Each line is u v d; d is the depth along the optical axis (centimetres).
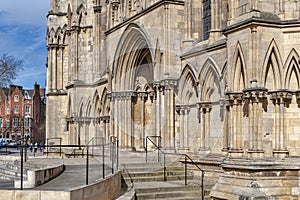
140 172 2998
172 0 3584
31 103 16112
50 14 6366
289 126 2633
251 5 2645
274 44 2638
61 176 2672
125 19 4434
